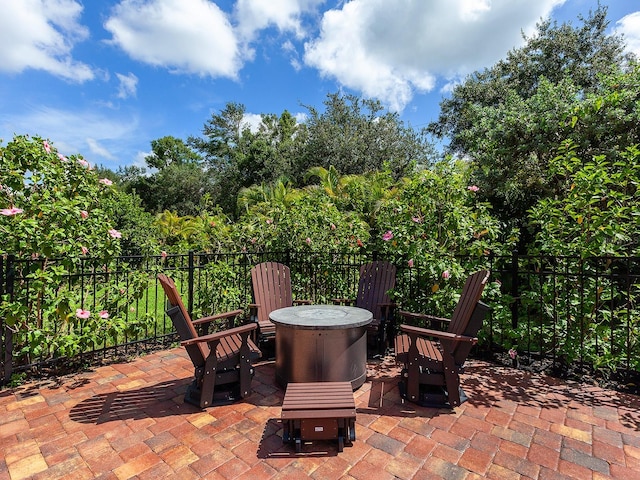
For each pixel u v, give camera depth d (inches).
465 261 178.7
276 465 91.7
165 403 125.3
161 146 1828.2
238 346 135.7
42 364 149.3
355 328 134.3
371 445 100.6
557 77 484.1
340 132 850.1
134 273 170.7
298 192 560.7
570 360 150.9
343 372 131.4
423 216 189.0
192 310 196.2
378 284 189.2
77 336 146.9
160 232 621.6
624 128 220.7
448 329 139.4
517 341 171.3
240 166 1070.4
